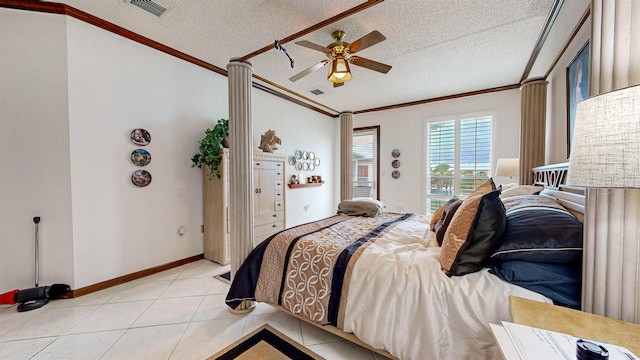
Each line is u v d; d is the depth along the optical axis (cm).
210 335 177
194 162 312
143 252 273
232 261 218
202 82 324
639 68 83
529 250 116
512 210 151
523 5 203
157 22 233
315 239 187
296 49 276
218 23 233
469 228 128
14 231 216
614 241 91
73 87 223
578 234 111
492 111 402
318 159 538
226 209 308
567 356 65
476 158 418
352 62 239
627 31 85
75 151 225
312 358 155
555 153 239
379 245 173
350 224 244
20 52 211
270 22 230
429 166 463
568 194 155
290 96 442
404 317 128
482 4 202
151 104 276
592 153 72
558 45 220
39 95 215
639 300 88
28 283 220
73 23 221
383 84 379
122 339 171
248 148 220
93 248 238
